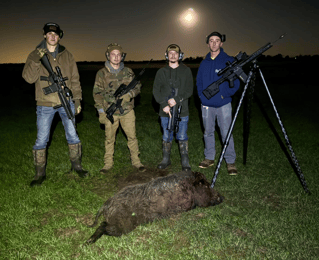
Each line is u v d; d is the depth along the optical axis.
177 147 6.00
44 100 4.14
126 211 3.05
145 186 3.24
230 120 4.66
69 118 4.25
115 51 4.23
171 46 4.37
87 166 4.98
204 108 4.75
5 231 3.11
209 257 2.71
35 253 2.83
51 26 3.82
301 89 14.73
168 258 2.73
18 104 10.60
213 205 3.61
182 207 3.33
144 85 16.53
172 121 4.61
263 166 5.03
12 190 4.03
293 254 2.74
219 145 6.14
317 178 4.41
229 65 4.09
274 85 16.05
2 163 5.04
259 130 7.39
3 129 7.27
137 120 8.72
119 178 4.64
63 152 5.61
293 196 3.89
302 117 8.89
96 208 3.61
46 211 3.55
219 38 4.30
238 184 4.30
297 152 5.67
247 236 3.05
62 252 2.82
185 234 3.09
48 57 4.07
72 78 4.37
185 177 3.45
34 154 4.28
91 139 6.61
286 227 3.16
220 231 3.10
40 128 4.25
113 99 4.48
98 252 2.83
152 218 3.21
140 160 5.44
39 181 4.29
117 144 6.19
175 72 4.55
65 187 4.15
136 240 2.99
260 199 3.87
